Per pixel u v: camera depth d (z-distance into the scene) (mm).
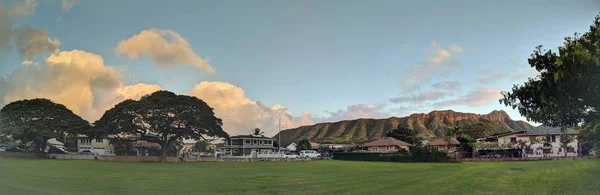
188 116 66938
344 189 19766
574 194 15680
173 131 66625
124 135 68938
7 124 64688
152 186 21469
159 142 67438
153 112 66000
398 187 20047
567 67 15945
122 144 74312
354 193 18109
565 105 19391
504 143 74188
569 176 22141
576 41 17906
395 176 27609
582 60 15438
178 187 21062
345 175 29609
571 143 70125
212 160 67875
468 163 53094
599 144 33344
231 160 68688
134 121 65562
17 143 87625
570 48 15984
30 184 21062
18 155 63969
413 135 125375
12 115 64812
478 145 73438
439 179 23625
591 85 16859
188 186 21594
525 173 25703
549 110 19938
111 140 70812
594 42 15539
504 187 18562
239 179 26312
